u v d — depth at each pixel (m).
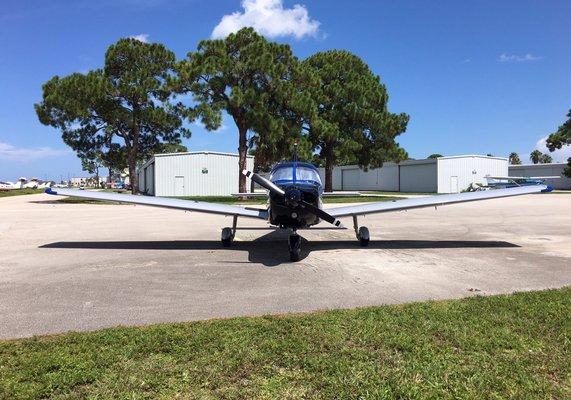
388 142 35.91
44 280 6.27
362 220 15.66
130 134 35.31
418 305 4.77
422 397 2.81
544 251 8.70
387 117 34.56
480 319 4.22
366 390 2.89
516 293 5.24
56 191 9.16
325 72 34.97
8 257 8.16
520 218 16.11
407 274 6.61
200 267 7.21
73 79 28.59
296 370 3.19
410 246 9.43
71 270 6.97
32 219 16.44
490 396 2.83
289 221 8.06
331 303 5.05
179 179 35.41
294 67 29.75
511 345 3.58
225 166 36.59
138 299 5.25
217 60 27.25
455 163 50.28
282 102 29.47
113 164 37.34
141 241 10.34
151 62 31.00
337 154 34.34
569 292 5.25
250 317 4.42
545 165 66.44
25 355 3.44
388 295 5.40
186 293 5.54
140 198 9.52
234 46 28.53
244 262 7.64
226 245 9.48
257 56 27.38
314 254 8.45
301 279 6.31
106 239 10.73
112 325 4.31
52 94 28.59
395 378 3.05
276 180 8.39
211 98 28.73
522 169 69.12
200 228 13.34
